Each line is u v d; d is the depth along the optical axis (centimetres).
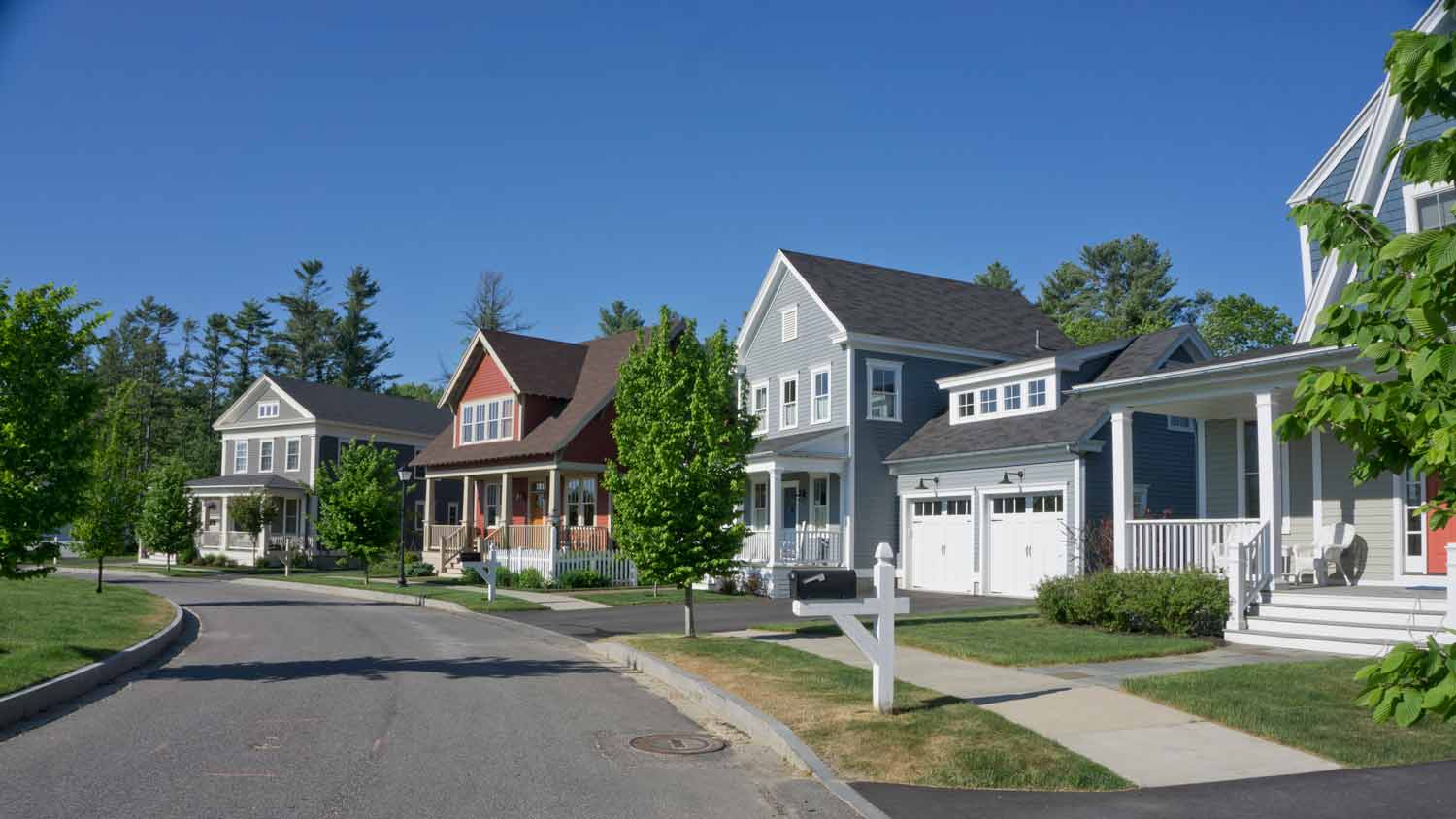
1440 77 391
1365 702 378
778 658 1334
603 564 3247
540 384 3675
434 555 3956
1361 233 473
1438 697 345
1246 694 992
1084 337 6259
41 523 1234
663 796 732
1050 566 2452
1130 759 791
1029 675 1162
